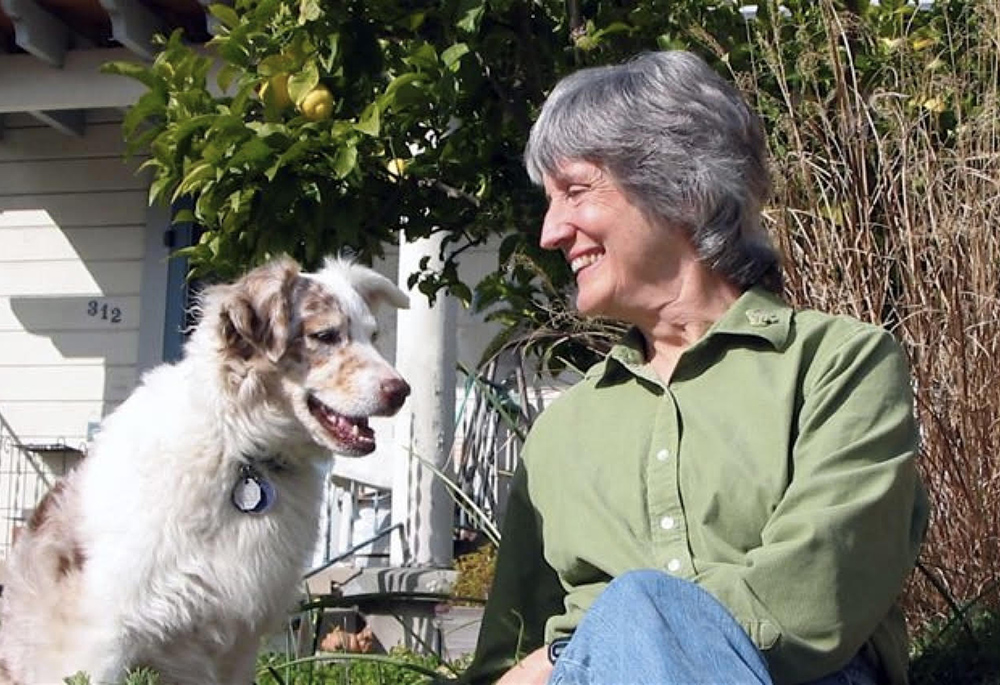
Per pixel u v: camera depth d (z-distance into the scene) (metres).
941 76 4.12
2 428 10.06
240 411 3.96
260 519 3.97
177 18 8.29
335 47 3.88
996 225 3.86
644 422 2.98
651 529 2.85
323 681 5.02
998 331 3.78
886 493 2.60
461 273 9.19
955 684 3.44
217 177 3.79
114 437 4.00
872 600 2.57
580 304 3.09
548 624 3.02
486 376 6.86
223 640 3.96
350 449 4.07
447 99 3.76
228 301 4.04
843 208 3.95
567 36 4.26
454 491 4.84
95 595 3.76
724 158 2.96
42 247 10.14
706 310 3.01
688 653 2.26
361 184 3.96
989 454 3.75
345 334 4.20
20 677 3.92
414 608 6.32
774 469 2.74
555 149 3.04
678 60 3.03
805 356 2.83
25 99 8.53
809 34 4.39
